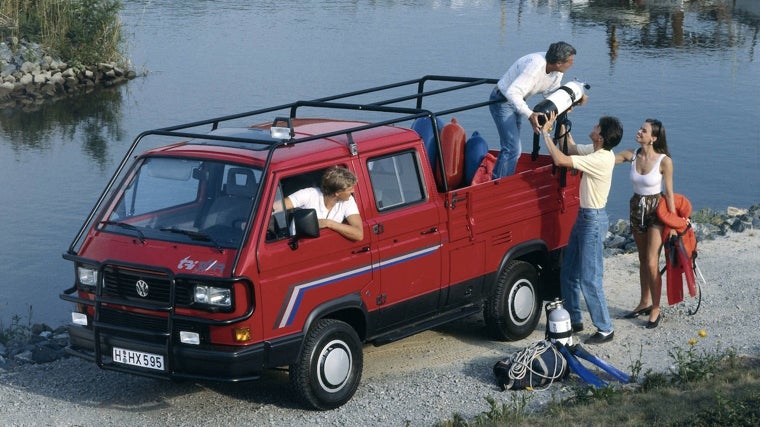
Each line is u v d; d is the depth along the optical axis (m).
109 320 7.96
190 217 7.91
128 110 27.33
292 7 45.56
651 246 10.07
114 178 8.36
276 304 7.64
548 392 8.51
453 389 8.64
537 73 9.84
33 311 13.05
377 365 9.30
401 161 8.67
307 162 7.96
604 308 9.73
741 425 7.05
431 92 10.15
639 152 10.06
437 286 8.94
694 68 32.44
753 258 12.58
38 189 19.80
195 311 7.54
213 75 30.58
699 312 10.57
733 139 23.23
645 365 9.16
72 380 9.02
